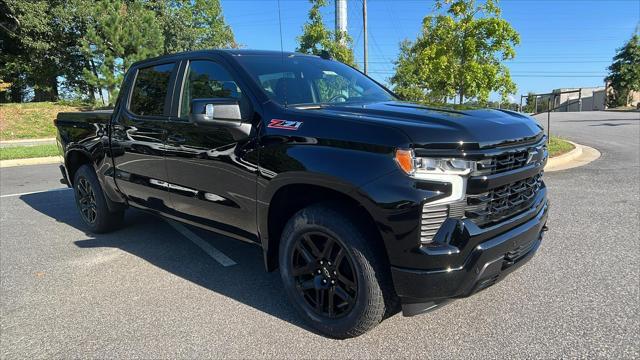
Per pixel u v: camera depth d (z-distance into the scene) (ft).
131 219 19.72
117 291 12.57
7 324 10.93
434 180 8.13
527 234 9.43
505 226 8.97
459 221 8.30
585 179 25.54
